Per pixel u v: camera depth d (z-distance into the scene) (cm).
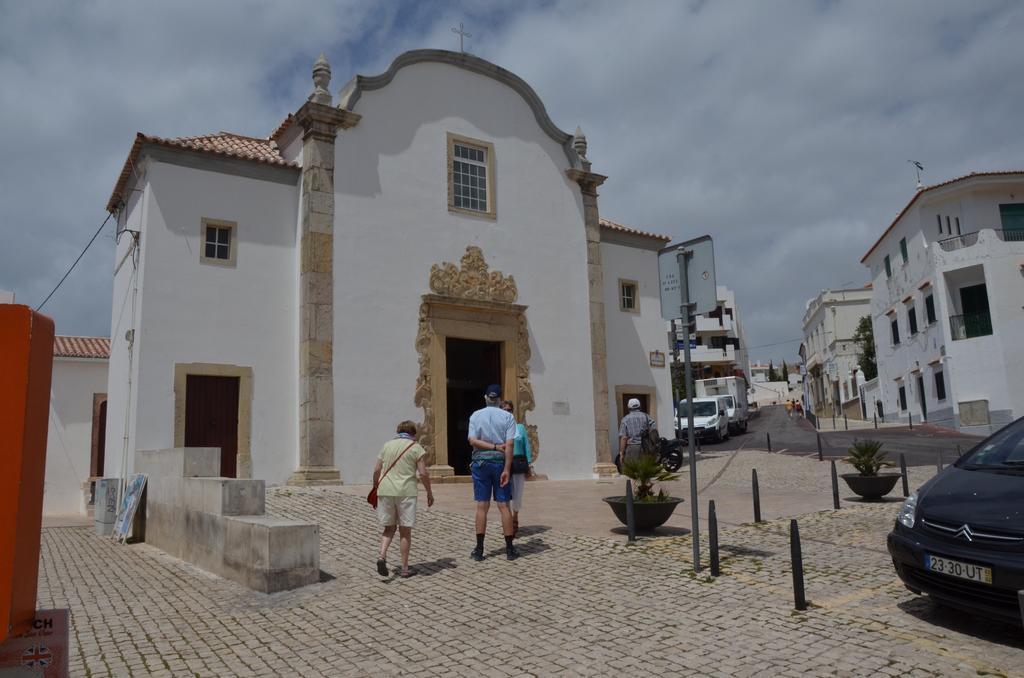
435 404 1683
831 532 963
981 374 3097
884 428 3509
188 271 1477
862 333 5138
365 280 1623
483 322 1808
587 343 2003
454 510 1198
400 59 1747
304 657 557
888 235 3928
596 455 1964
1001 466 622
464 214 1816
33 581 325
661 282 807
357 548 937
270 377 1540
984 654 504
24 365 318
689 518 1114
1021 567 496
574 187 2062
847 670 484
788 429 4219
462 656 548
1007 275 3080
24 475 313
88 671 531
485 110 1909
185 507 1018
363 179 1658
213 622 659
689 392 774
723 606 641
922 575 567
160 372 1419
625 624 607
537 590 724
